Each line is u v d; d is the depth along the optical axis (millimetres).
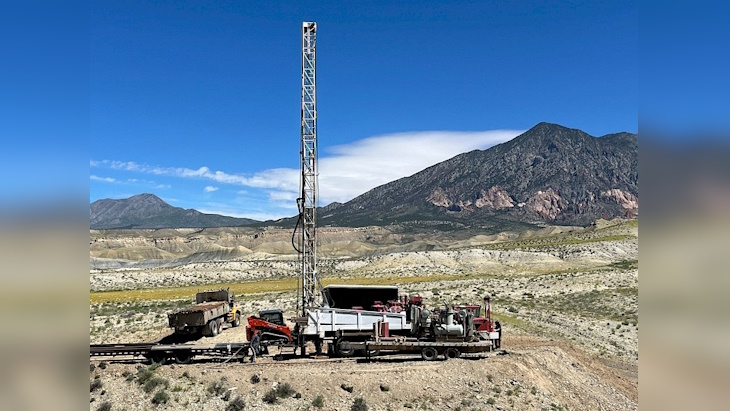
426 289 82812
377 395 23766
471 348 27984
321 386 24188
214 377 25188
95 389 24016
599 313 54188
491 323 31453
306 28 40312
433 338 28375
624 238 166250
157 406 22875
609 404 26266
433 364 26703
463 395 24234
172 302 67312
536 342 35406
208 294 43094
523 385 25562
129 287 116812
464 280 98688
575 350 34344
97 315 51750
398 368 25906
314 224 38812
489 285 84625
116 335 38969
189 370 26031
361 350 29156
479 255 156000
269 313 31500
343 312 29422
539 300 66438
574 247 154375
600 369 31688
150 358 27438
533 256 147750
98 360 27812
